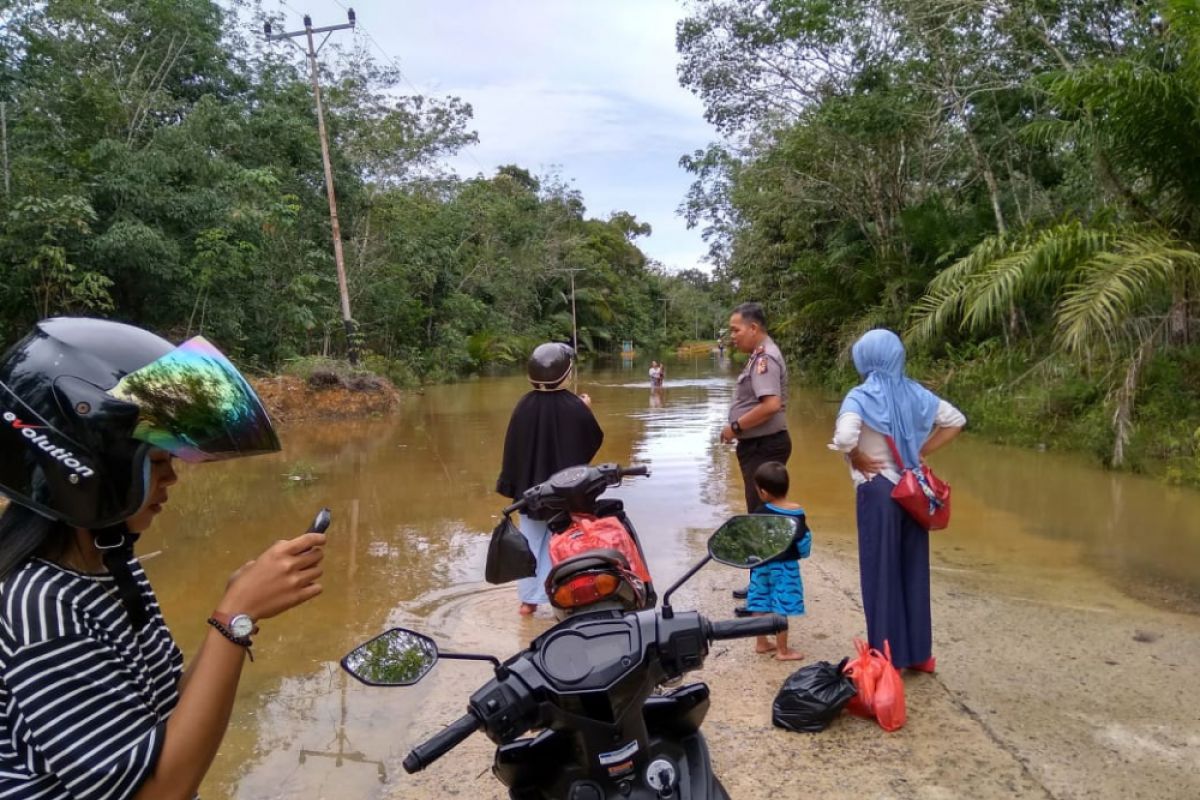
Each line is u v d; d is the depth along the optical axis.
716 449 12.21
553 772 2.09
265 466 10.95
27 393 1.26
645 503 8.45
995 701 3.84
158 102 20.09
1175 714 3.70
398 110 31.53
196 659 1.34
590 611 2.10
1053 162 16.27
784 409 5.04
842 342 19.05
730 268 29.61
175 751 1.25
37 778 1.23
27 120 17.30
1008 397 12.66
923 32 14.93
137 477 1.29
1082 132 10.33
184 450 1.33
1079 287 9.12
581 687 1.88
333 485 9.66
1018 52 14.41
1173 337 10.45
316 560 1.43
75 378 1.27
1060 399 11.55
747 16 19.42
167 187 18.55
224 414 1.35
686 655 1.96
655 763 1.97
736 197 24.05
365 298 28.00
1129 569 6.00
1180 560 6.21
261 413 1.41
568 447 4.94
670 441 13.13
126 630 1.37
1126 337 10.53
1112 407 10.05
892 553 3.94
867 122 16.48
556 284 53.62
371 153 29.20
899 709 3.59
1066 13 13.48
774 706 3.67
